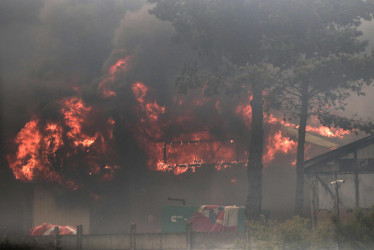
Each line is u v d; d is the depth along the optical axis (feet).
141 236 106.93
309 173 143.13
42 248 105.81
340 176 137.80
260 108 141.38
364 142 136.77
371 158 135.03
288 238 89.25
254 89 141.28
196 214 141.28
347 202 135.23
